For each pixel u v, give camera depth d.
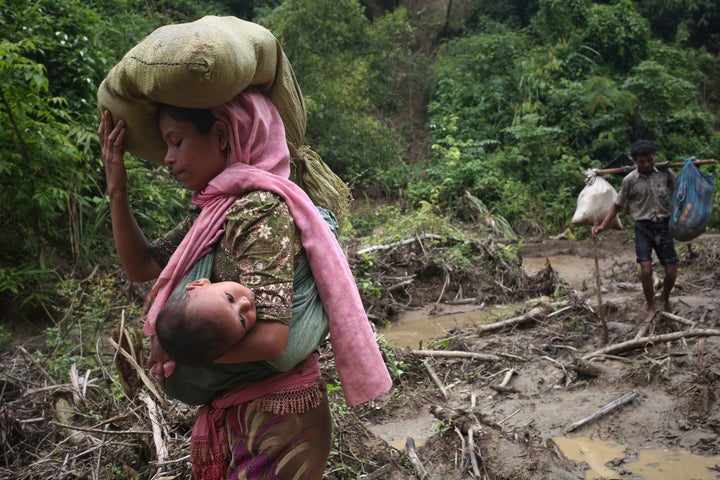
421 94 17.69
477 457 3.76
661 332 5.85
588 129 15.07
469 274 8.48
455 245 9.10
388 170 14.19
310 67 13.66
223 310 1.68
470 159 14.27
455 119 14.59
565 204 13.57
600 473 3.81
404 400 4.88
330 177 2.30
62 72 8.17
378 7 20.31
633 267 9.07
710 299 6.70
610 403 4.59
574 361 5.25
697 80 18.89
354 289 1.96
